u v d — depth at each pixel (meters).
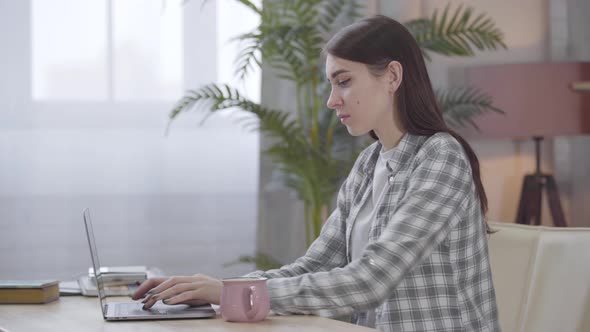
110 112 3.83
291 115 3.89
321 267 1.75
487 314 1.58
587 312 1.61
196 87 3.90
